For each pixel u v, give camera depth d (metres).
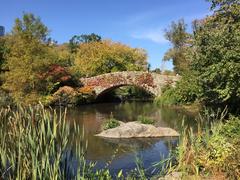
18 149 5.86
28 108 6.73
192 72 24.06
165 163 9.91
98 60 53.66
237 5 15.04
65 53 57.91
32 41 30.20
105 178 7.18
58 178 5.90
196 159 7.79
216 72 14.34
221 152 7.84
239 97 14.65
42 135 5.92
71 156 6.51
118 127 17.62
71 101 37.50
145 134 16.91
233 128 9.39
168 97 37.53
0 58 35.06
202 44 16.16
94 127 20.55
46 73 33.81
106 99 48.91
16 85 28.94
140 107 35.97
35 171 5.56
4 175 6.00
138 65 58.47
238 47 13.17
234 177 7.06
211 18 16.50
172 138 16.45
